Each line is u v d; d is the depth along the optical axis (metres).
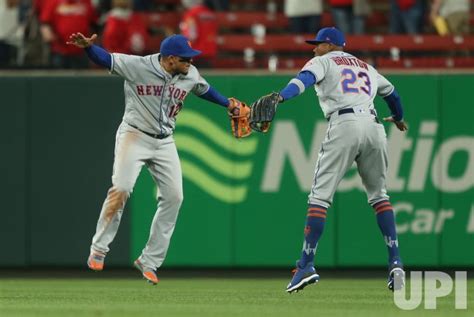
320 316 22.34
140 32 42.03
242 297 28.56
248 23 45.81
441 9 44.28
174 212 27.69
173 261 36.31
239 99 36.03
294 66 43.16
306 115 36.09
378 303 26.44
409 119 36.06
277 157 36.19
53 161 36.28
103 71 37.34
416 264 36.22
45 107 36.22
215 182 36.28
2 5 43.47
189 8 43.41
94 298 28.34
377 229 36.12
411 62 42.72
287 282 35.19
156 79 26.47
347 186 36.12
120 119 36.19
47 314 22.92
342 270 36.66
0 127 36.28
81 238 36.31
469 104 36.03
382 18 47.19
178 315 22.56
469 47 43.78
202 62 42.16
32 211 36.38
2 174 36.31
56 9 41.56
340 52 26.70
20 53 43.12
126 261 36.34
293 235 36.22
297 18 43.91
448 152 36.09
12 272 37.62
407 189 36.16
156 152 27.27
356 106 25.98
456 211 36.19
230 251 36.31
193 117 36.22
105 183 36.28
